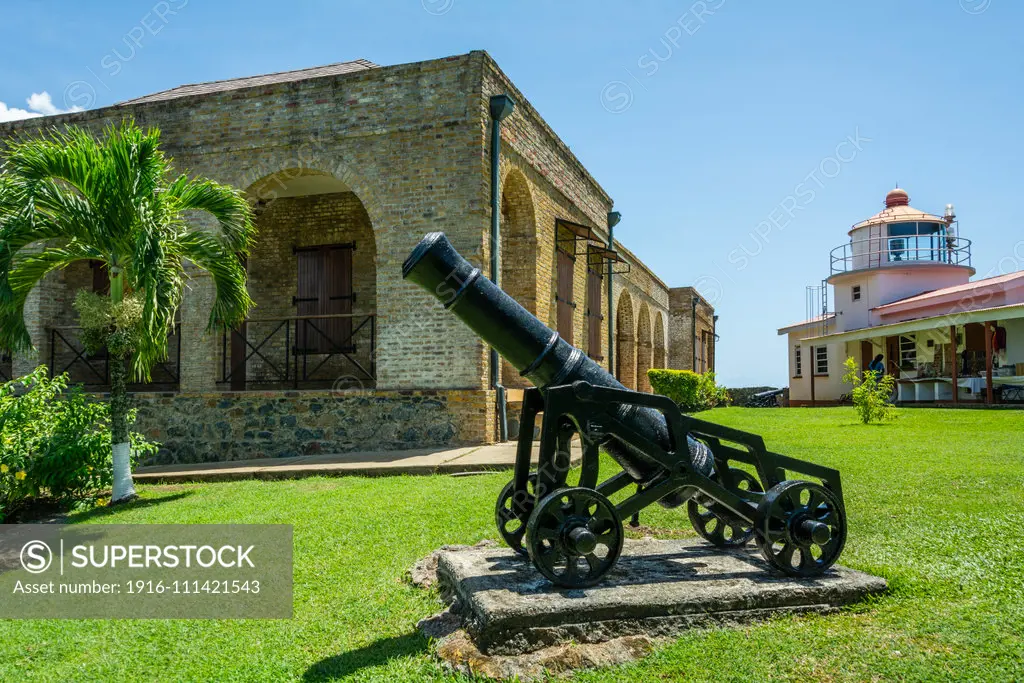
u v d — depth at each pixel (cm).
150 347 776
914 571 409
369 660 326
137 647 360
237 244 889
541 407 418
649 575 378
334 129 1083
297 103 1102
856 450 915
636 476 414
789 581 369
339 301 1375
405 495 683
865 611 355
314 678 310
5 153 768
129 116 1174
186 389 1128
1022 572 402
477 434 995
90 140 753
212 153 1136
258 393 1066
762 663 302
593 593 343
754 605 349
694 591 348
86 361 1335
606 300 1816
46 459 761
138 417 1102
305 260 1393
